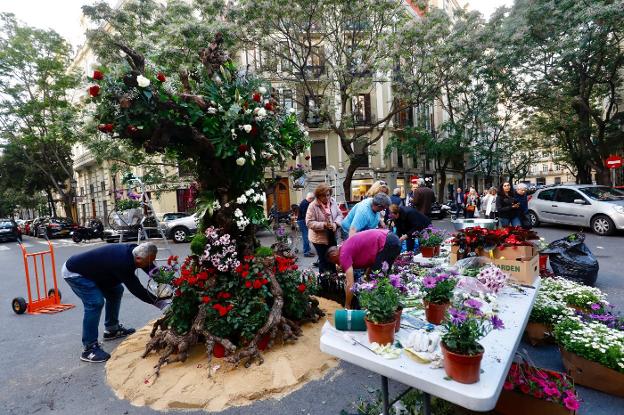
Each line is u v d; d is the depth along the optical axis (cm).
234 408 275
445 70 1444
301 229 888
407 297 271
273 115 375
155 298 373
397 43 1304
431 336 187
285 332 358
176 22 1173
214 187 375
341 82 1396
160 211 2122
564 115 1772
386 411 202
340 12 1304
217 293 352
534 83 1534
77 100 2288
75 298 678
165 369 329
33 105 2095
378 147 2338
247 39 1319
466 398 148
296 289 397
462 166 2670
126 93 279
